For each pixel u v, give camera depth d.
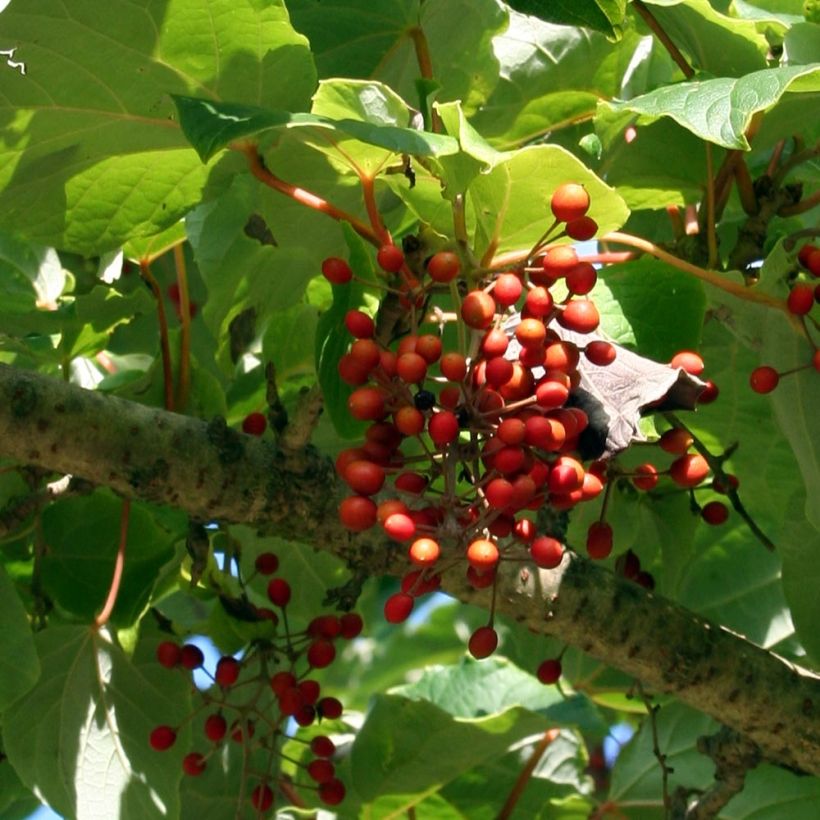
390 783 0.80
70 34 0.61
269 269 0.76
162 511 0.74
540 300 0.58
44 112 0.64
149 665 0.72
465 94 0.76
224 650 0.74
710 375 0.76
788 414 0.67
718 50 0.70
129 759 0.71
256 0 0.61
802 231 0.65
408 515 0.57
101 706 0.71
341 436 0.63
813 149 0.72
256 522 0.65
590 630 0.67
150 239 0.74
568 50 0.78
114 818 0.70
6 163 0.65
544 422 0.56
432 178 0.62
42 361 0.77
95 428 0.63
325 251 0.73
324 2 0.71
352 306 0.63
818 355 0.64
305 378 0.79
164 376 0.74
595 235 0.60
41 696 0.71
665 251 0.67
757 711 0.68
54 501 0.71
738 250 0.71
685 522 0.74
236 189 0.76
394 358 0.58
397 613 0.57
